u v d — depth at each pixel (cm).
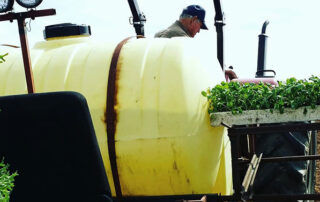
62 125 348
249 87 427
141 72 405
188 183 402
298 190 512
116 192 414
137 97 399
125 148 399
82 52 436
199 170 404
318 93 395
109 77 409
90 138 349
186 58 408
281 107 400
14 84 437
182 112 393
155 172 401
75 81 420
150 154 397
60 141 351
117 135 400
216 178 430
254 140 527
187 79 401
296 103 396
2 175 298
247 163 498
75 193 361
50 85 426
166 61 404
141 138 396
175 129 393
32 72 416
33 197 368
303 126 392
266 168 516
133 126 398
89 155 351
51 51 453
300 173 511
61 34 470
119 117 401
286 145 525
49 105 345
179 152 392
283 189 510
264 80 593
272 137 530
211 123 413
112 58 417
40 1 409
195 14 590
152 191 409
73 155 354
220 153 438
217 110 415
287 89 404
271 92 408
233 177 402
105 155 404
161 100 396
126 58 414
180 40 419
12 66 447
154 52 412
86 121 346
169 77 399
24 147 357
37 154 357
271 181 512
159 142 394
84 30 473
